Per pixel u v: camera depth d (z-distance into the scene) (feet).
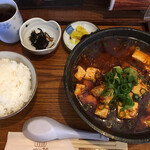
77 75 0.92
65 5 1.26
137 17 1.24
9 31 1.05
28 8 1.25
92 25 1.22
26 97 0.98
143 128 0.82
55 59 1.15
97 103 0.87
